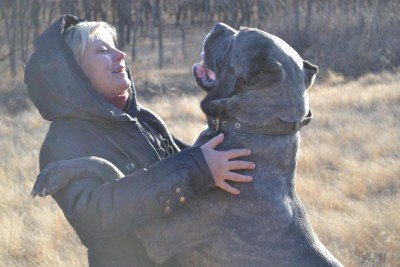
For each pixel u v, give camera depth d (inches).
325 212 277.3
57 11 1678.2
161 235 99.7
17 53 1334.9
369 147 397.4
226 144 101.0
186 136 448.5
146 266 101.8
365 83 816.3
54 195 95.7
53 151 97.2
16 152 418.0
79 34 103.6
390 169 337.7
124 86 105.1
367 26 1113.4
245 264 99.0
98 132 99.3
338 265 104.1
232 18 1729.8
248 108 100.0
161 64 1391.5
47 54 98.0
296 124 101.0
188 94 933.8
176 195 91.0
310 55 1118.4
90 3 1763.0
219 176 95.0
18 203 303.6
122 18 1760.6
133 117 108.7
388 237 243.6
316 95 660.1
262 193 100.3
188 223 100.0
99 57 103.3
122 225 89.7
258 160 100.3
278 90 99.3
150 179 90.4
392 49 1034.7
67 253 241.0
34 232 262.7
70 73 97.7
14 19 1288.1
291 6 1421.0
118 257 99.4
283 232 101.0
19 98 882.1
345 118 504.1
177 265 104.7
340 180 330.6
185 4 2114.9
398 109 527.2
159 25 1433.3
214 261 100.8
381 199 296.8
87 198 89.8
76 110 97.5
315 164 362.3
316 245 104.0
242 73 100.0
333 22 1169.4
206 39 109.0
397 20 1106.7
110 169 93.6
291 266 99.2
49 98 98.6
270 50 100.0
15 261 237.9
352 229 253.0
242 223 99.7
